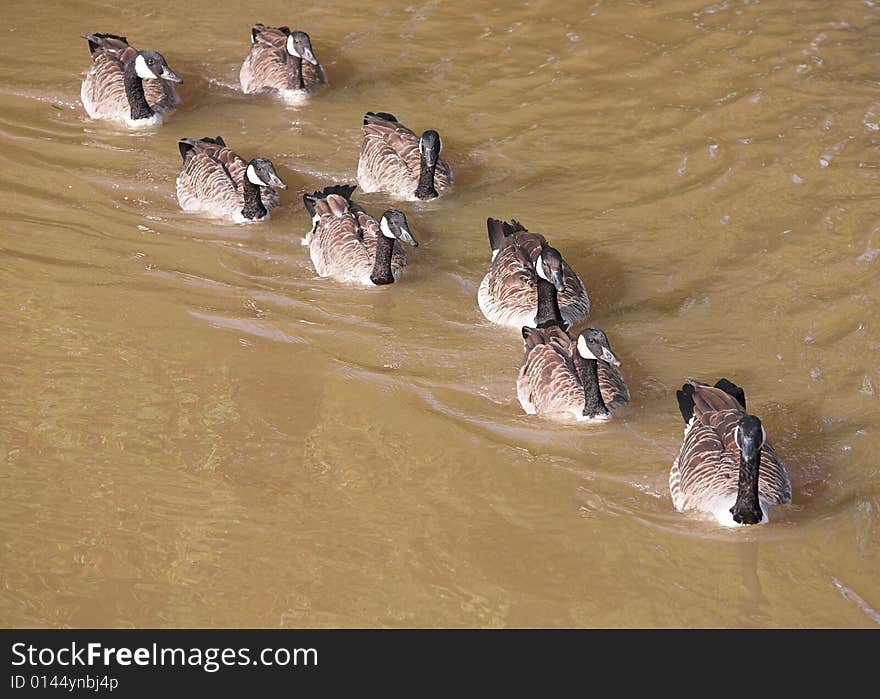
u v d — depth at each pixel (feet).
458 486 46.73
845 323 55.47
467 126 73.20
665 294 58.08
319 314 57.16
